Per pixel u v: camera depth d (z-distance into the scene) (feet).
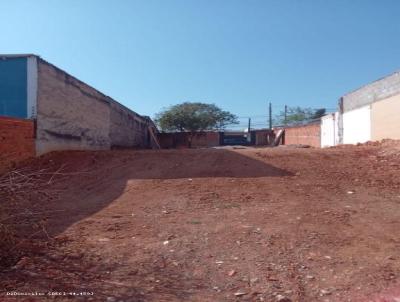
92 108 85.87
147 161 55.36
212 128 211.41
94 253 20.97
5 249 20.01
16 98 58.70
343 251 21.35
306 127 143.64
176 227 26.04
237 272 18.78
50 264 19.11
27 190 27.32
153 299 15.89
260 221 27.14
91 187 42.60
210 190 38.60
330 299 16.16
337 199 34.22
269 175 45.60
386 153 54.60
